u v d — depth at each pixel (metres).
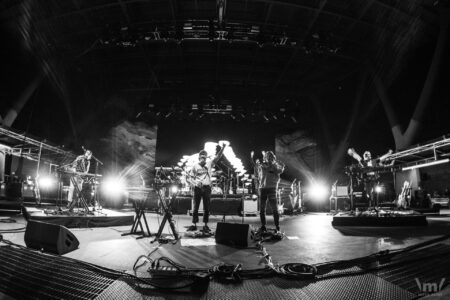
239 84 18.67
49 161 14.59
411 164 12.99
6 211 8.16
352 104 17.38
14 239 4.13
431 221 7.43
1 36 11.65
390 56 13.96
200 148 18.14
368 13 12.09
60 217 5.51
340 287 2.45
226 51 15.15
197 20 12.58
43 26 12.29
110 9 12.44
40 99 14.37
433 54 12.62
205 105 17.89
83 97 17.25
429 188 12.75
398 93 14.73
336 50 13.04
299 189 13.82
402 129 14.30
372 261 3.10
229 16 12.85
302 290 2.37
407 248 3.61
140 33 12.73
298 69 16.64
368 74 15.49
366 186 7.36
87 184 6.83
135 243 4.10
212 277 2.57
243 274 2.63
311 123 18.70
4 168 11.81
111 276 2.62
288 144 18.42
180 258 3.24
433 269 2.90
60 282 2.61
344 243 4.27
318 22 12.93
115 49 14.98
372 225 6.52
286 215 11.78
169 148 18.09
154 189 4.89
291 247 3.95
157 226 6.30
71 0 11.38
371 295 2.33
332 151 18.20
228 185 11.15
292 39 12.91
